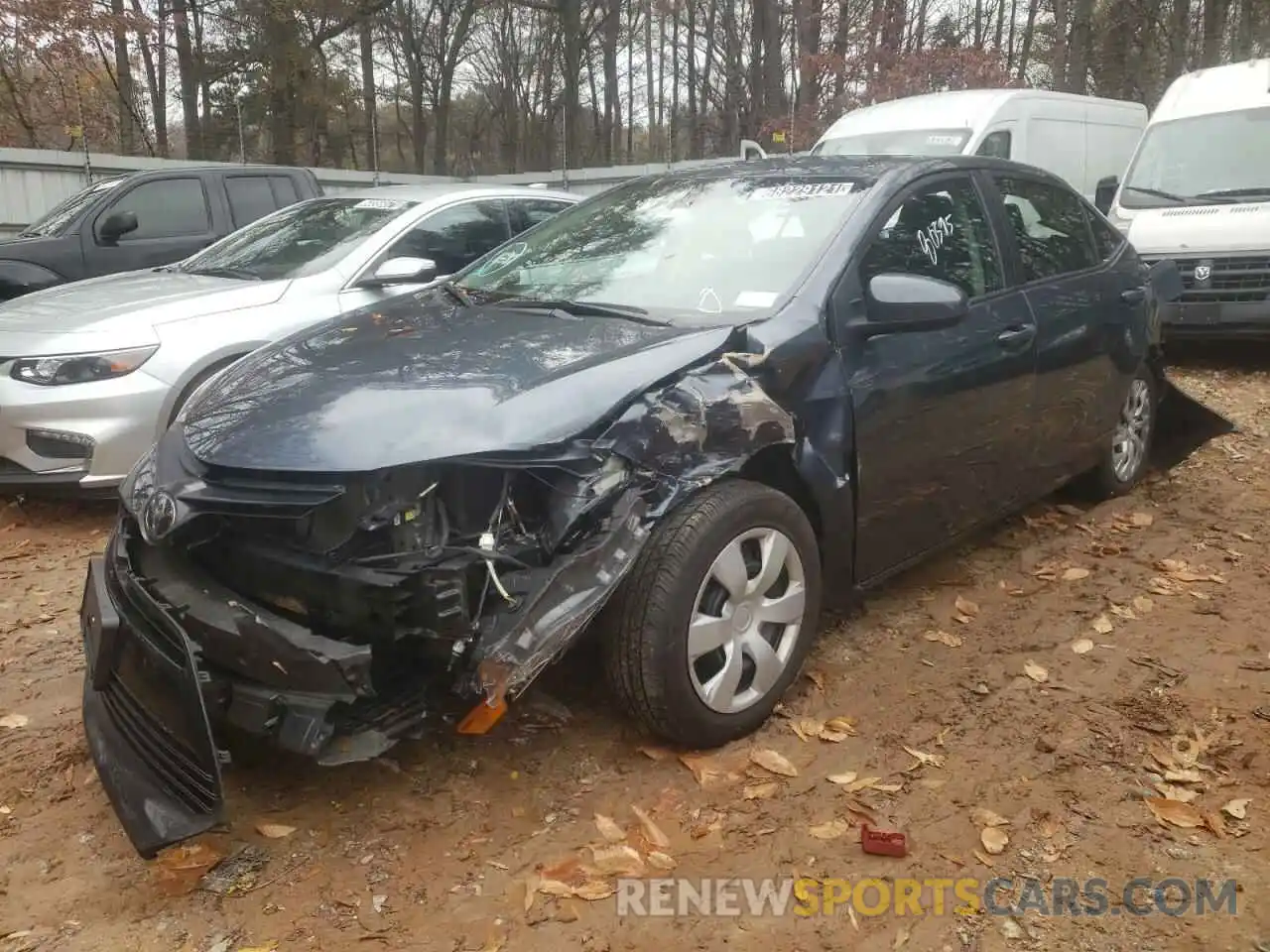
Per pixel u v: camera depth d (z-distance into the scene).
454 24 33.53
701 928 2.40
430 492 2.63
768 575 3.11
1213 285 8.83
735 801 2.87
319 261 6.04
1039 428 4.39
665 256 3.79
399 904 2.49
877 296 3.37
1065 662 3.68
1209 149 9.41
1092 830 2.73
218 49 24.09
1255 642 3.79
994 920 2.41
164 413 5.17
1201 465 6.09
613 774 2.99
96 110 20.94
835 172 3.98
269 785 2.97
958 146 10.48
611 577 2.68
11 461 5.10
